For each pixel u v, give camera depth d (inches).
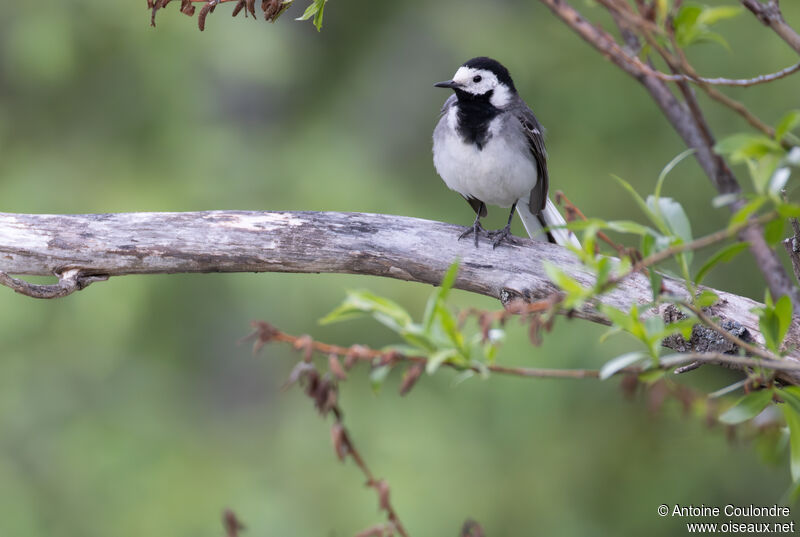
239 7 205.3
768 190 144.3
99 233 276.7
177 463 552.1
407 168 652.7
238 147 575.2
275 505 531.5
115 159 545.3
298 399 582.9
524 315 156.6
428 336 155.7
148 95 549.3
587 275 266.7
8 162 543.5
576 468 550.6
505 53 610.9
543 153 334.0
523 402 544.7
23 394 555.5
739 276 561.0
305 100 649.0
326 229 277.7
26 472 546.3
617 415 554.3
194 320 574.9
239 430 607.8
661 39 148.7
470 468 544.7
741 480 543.8
